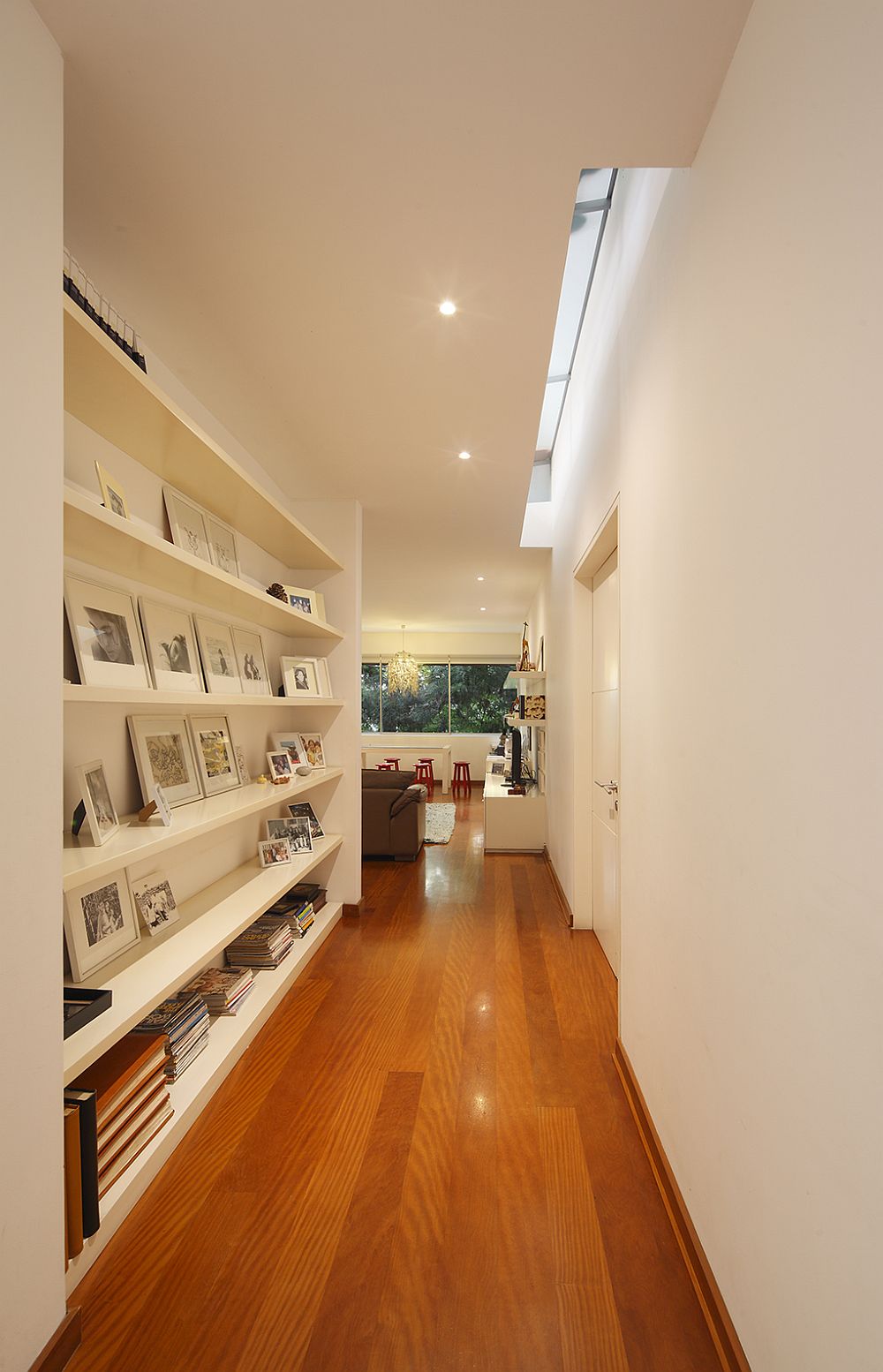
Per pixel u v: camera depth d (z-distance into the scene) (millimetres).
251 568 3562
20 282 1222
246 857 3518
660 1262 1625
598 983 3320
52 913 1314
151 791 2209
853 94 887
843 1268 916
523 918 4379
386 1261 1621
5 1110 1181
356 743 4324
